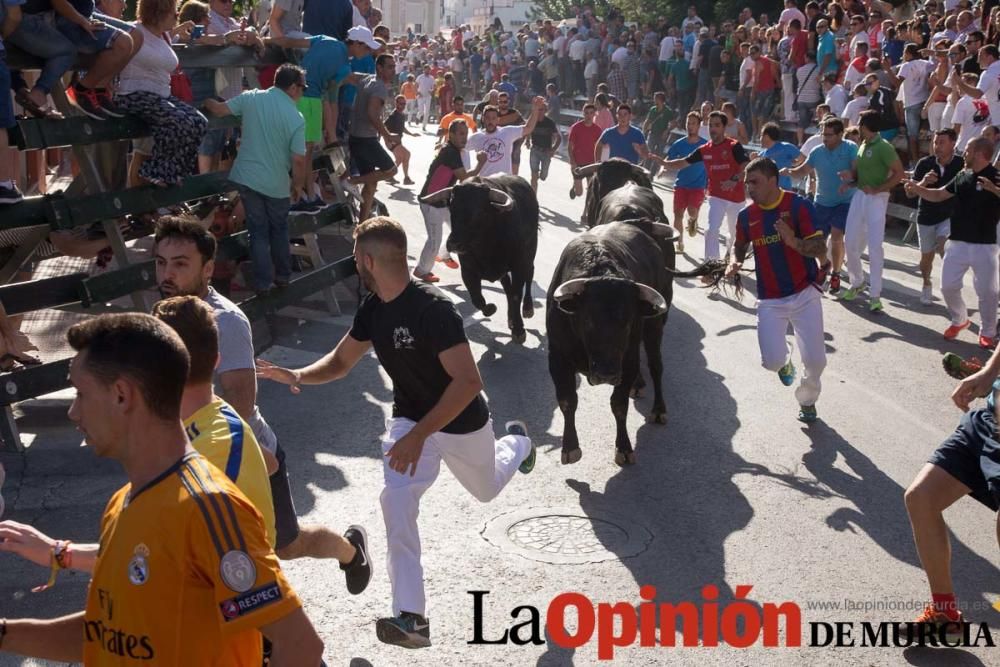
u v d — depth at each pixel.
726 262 7.86
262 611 2.45
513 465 5.20
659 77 26.17
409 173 21.55
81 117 7.31
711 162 12.42
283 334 9.84
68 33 7.11
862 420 7.94
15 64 6.95
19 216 6.95
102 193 7.54
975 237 9.84
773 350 7.58
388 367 4.69
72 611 5.00
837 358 9.55
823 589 5.36
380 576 5.38
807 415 7.83
